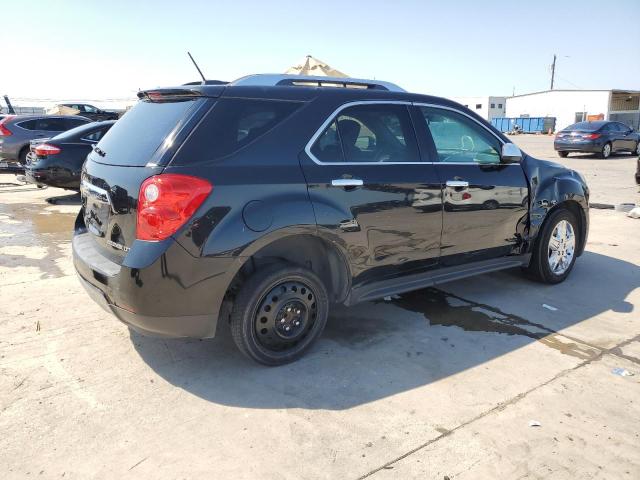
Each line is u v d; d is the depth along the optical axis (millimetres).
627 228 7750
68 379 3219
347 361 3525
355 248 3520
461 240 4184
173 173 2854
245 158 3094
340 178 3398
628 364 3525
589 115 54625
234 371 3365
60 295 4613
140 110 3488
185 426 2783
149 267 2820
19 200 9641
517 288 5031
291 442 2666
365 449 2619
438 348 3734
